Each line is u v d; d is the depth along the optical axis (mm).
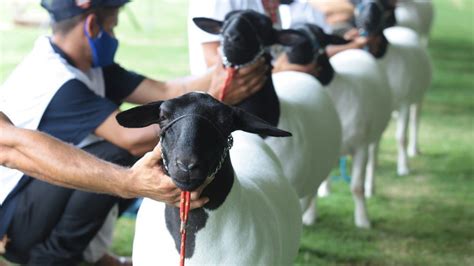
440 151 8305
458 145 8531
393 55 7023
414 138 8109
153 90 4266
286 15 5859
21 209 4086
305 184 4590
